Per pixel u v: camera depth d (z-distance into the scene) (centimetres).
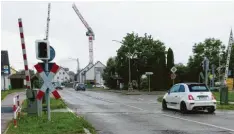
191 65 7962
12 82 8219
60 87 8888
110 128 1248
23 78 8331
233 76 7775
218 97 3369
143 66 7025
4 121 1337
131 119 1545
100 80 13250
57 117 1423
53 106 2136
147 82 6800
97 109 2116
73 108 2202
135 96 4250
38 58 1198
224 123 1387
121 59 7138
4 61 4972
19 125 1180
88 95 4578
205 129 1210
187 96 1827
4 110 1847
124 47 7075
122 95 4612
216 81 7631
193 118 1584
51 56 1315
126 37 7100
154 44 7100
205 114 1789
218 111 1983
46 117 1380
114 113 1839
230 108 2147
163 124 1361
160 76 6347
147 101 3067
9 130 1077
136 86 7131
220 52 8194
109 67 8156
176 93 1945
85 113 1838
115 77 7912
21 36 1355
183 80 7212
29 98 1411
